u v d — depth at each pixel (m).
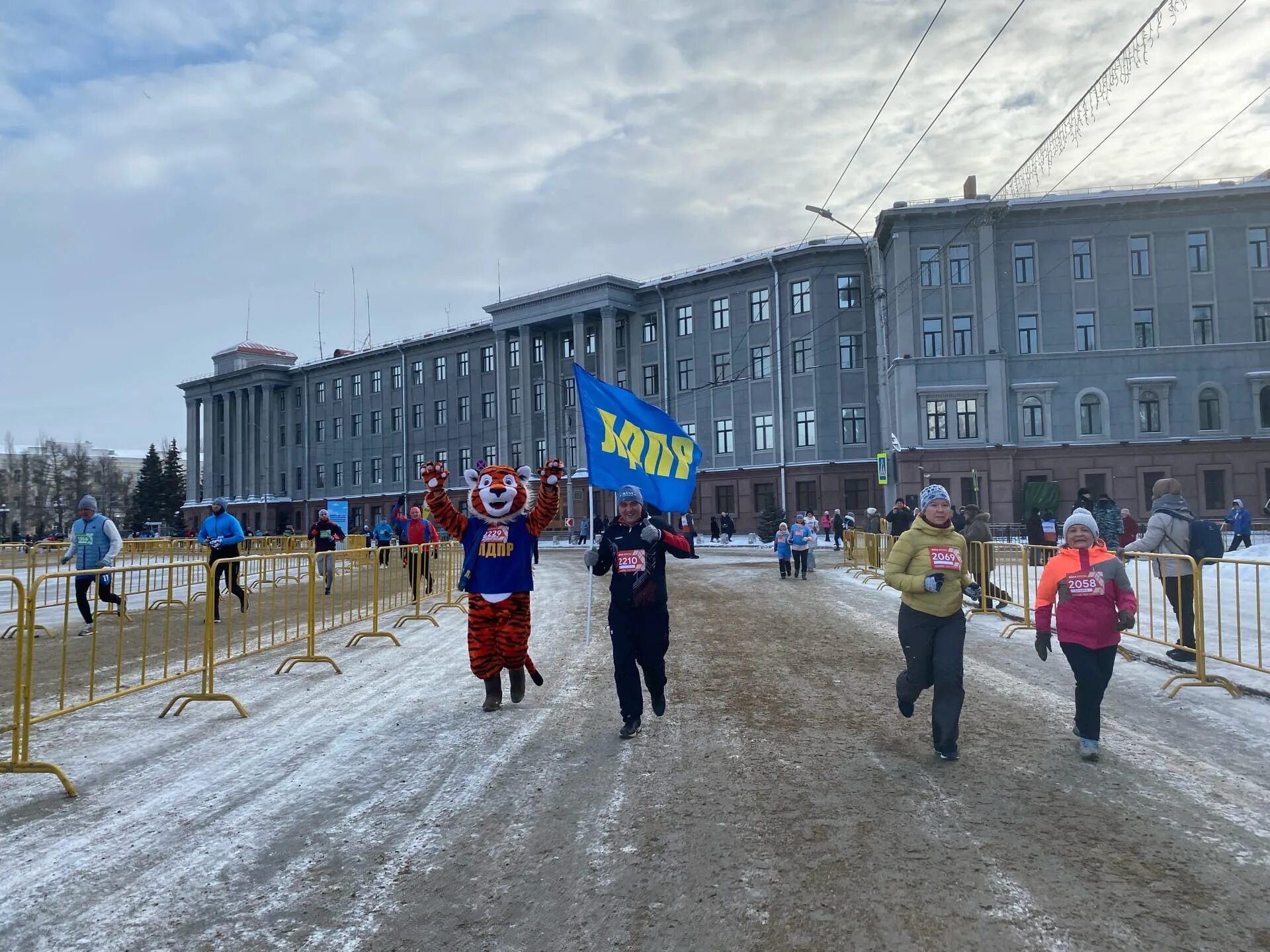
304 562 18.30
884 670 8.12
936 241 40.28
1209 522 8.50
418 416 65.19
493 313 57.66
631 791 4.64
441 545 15.98
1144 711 6.36
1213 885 3.38
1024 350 40.12
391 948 3.02
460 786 4.79
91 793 4.73
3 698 7.29
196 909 3.34
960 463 39.25
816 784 4.70
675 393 51.59
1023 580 10.82
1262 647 8.73
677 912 3.24
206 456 78.31
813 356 46.09
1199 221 39.62
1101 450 39.06
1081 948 2.91
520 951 2.97
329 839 4.03
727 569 22.83
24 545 19.91
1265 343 38.91
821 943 2.98
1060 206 39.41
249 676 8.16
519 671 6.94
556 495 6.61
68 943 3.08
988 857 3.67
